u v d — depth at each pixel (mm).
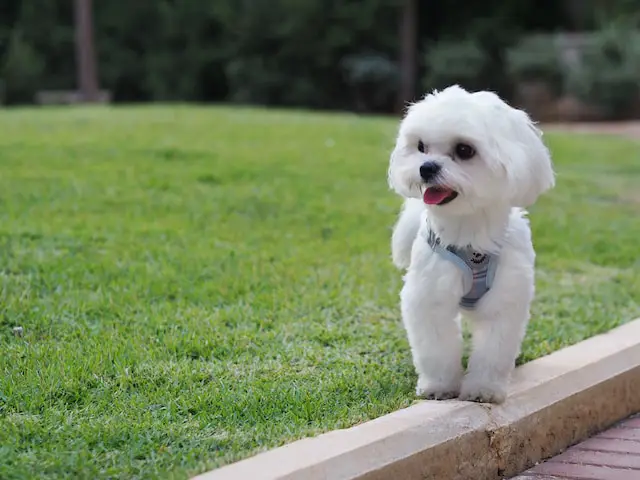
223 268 2412
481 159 1766
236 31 9422
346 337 2092
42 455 1671
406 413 1765
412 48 9039
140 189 3135
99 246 2514
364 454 1661
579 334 2119
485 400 1818
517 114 1802
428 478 1701
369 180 3512
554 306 2275
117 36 9914
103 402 1815
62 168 3412
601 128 6887
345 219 2871
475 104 1775
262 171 3537
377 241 2662
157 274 2344
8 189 3021
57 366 1912
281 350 2021
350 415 1787
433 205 1787
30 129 4352
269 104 9492
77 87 9781
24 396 1821
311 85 9383
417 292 1837
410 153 1829
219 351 2006
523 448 1808
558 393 1864
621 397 1952
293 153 3986
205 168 3531
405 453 1681
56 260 2389
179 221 2748
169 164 3594
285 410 1808
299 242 2633
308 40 9305
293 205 3016
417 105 1831
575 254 2648
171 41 9852
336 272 2416
